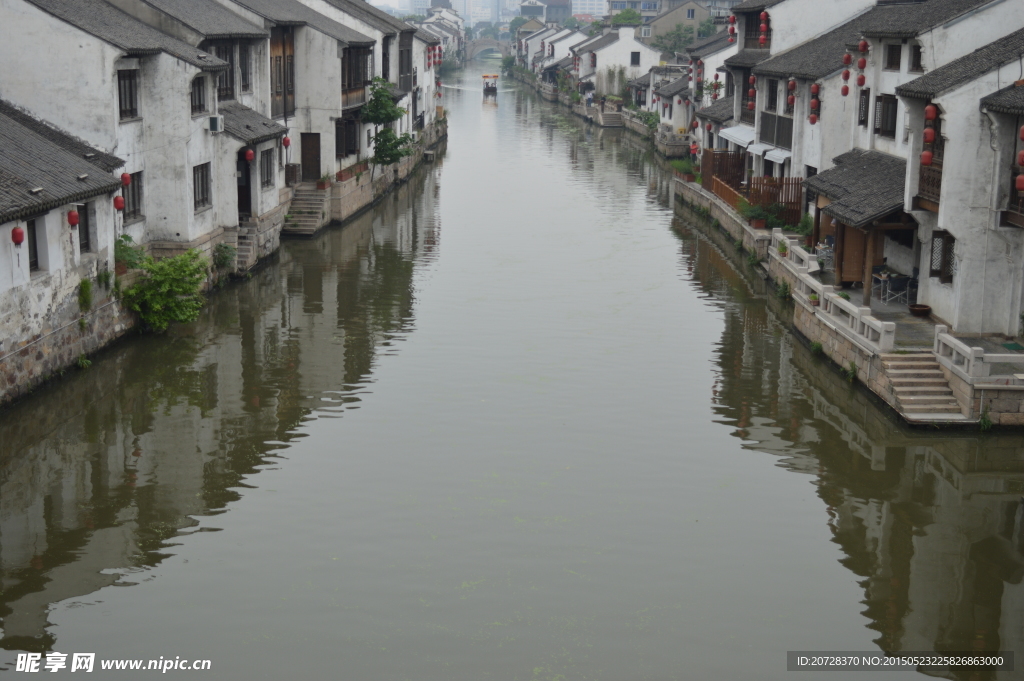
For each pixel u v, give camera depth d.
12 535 18.12
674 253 42.81
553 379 26.77
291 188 45.06
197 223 33.22
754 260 39.28
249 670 14.48
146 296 29.02
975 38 26.81
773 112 45.88
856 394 25.67
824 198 36.78
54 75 28.52
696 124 71.75
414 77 73.94
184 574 16.94
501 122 101.88
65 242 24.98
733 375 27.34
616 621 15.87
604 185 61.97
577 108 111.25
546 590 16.69
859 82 34.53
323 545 17.95
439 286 36.50
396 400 25.05
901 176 29.50
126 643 15.05
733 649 15.23
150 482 20.34
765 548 18.23
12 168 23.72
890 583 17.20
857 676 14.68
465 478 20.72
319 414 24.06
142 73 30.95
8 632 15.25
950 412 23.08
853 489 20.69
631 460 21.78
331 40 45.72
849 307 26.20
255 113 39.28
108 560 17.36
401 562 17.42
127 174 28.34
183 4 36.50
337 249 42.53
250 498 19.70
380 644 15.14
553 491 20.23
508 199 56.28
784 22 45.88
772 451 22.39
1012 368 23.36
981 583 17.30
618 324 32.06
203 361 27.72
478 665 14.70
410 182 62.44
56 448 21.88
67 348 25.36
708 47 70.75
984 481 21.19
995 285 25.44
